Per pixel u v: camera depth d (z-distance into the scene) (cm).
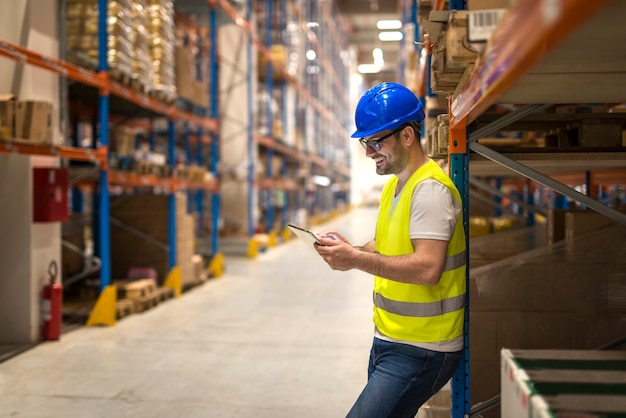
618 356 173
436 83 226
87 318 607
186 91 831
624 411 131
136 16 655
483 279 282
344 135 3130
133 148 714
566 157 242
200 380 427
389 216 210
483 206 723
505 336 281
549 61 145
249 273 999
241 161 1278
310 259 1188
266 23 1354
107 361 473
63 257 689
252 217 1239
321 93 2173
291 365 466
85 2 601
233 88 1282
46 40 546
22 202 521
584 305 275
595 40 122
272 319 638
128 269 774
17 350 495
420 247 188
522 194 874
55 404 375
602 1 68
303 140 1814
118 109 811
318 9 2059
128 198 774
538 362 167
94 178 705
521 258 280
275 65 1400
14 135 466
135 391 402
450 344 200
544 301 278
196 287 855
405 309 200
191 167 866
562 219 325
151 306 697
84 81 549
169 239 767
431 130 292
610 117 256
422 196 191
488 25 152
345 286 866
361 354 499
